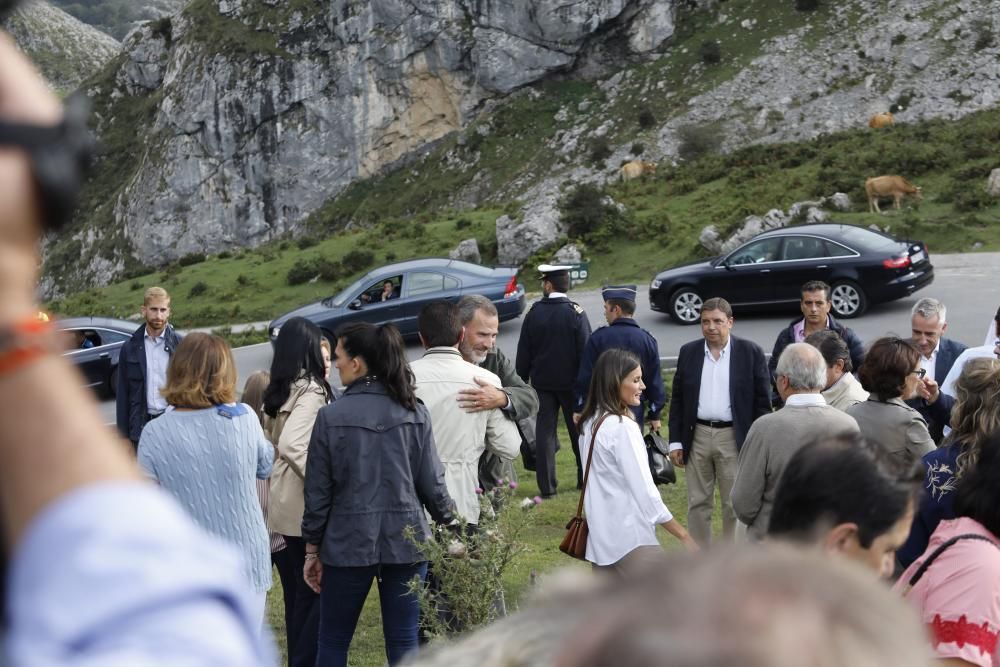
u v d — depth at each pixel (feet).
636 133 265.54
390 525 18.92
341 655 19.24
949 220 116.78
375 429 18.90
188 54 340.59
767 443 20.92
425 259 86.02
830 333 27.12
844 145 170.30
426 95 311.68
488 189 277.85
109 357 71.61
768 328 74.64
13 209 1.78
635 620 1.76
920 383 25.62
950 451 16.85
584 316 38.11
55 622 1.69
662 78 276.00
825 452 9.55
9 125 1.78
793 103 249.14
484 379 22.56
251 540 17.99
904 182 126.11
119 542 1.78
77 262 347.77
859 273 72.95
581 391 34.94
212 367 17.80
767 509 21.16
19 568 1.77
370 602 28.86
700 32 282.77
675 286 78.59
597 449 21.79
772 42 267.80
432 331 22.79
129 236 334.65
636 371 21.99
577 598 2.12
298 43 323.37
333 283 150.82
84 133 1.85
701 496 29.40
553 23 291.99
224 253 185.78
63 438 1.83
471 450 22.22
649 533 21.53
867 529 9.31
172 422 17.62
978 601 11.44
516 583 27.48
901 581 12.25
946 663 11.43
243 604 1.86
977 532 11.98
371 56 313.12
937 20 248.52
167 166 332.19
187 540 1.86
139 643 1.68
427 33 306.96
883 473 9.38
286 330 22.08
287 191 322.34
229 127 326.24
